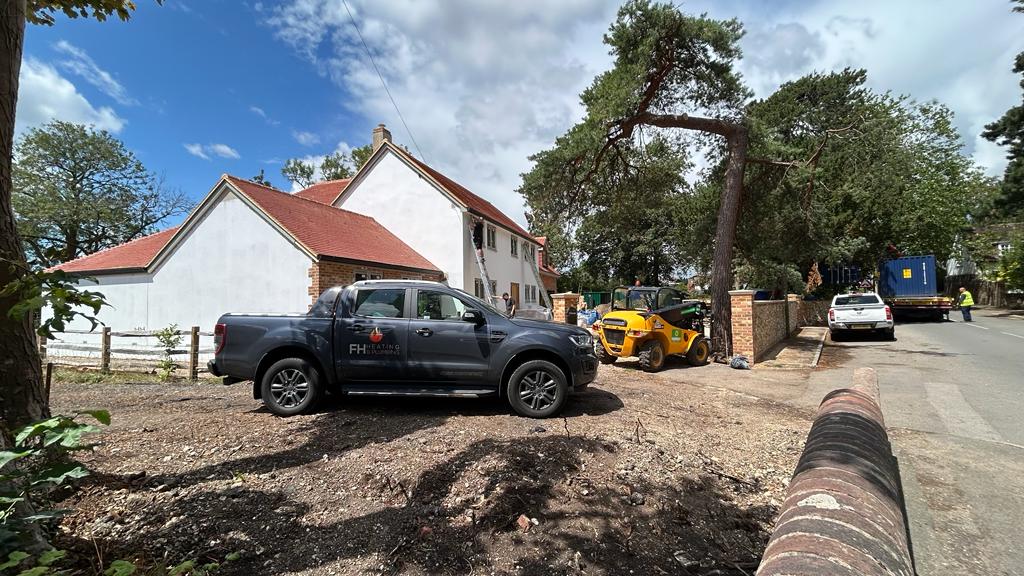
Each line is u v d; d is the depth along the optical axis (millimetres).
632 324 9836
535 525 3172
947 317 22500
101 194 30969
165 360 9625
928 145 31172
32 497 2453
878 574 1420
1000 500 3713
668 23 11500
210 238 13398
